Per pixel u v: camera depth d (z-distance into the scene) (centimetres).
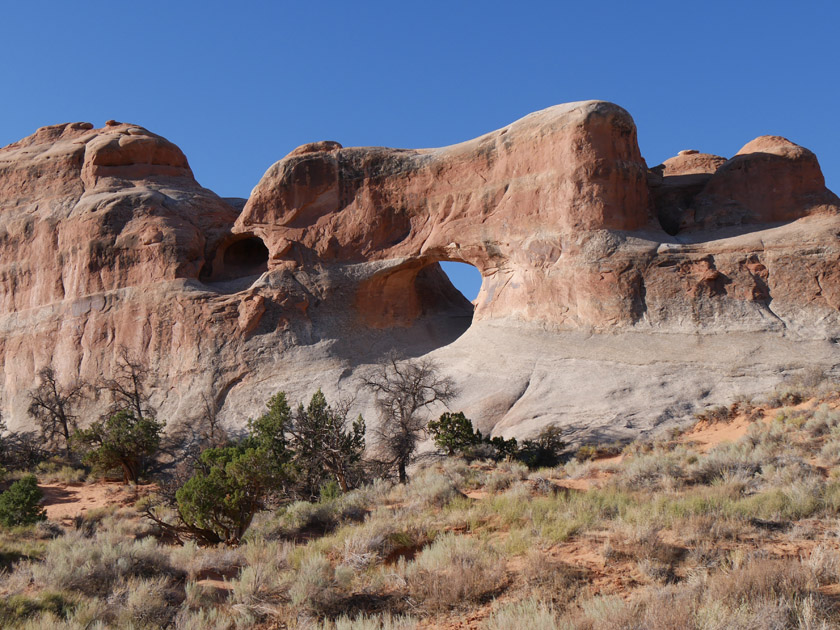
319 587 916
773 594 700
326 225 3909
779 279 2870
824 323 2733
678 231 3381
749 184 3312
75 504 2589
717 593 712
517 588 862
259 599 929
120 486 2920
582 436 2494
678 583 804
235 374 3606
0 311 4547
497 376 3059
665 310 2948
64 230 4381
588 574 875
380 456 2603
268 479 1602
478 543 1035
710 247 3014
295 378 3497
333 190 3941
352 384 3375
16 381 4312
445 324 3972
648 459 1738
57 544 1373
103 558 1117
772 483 1301
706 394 2589
